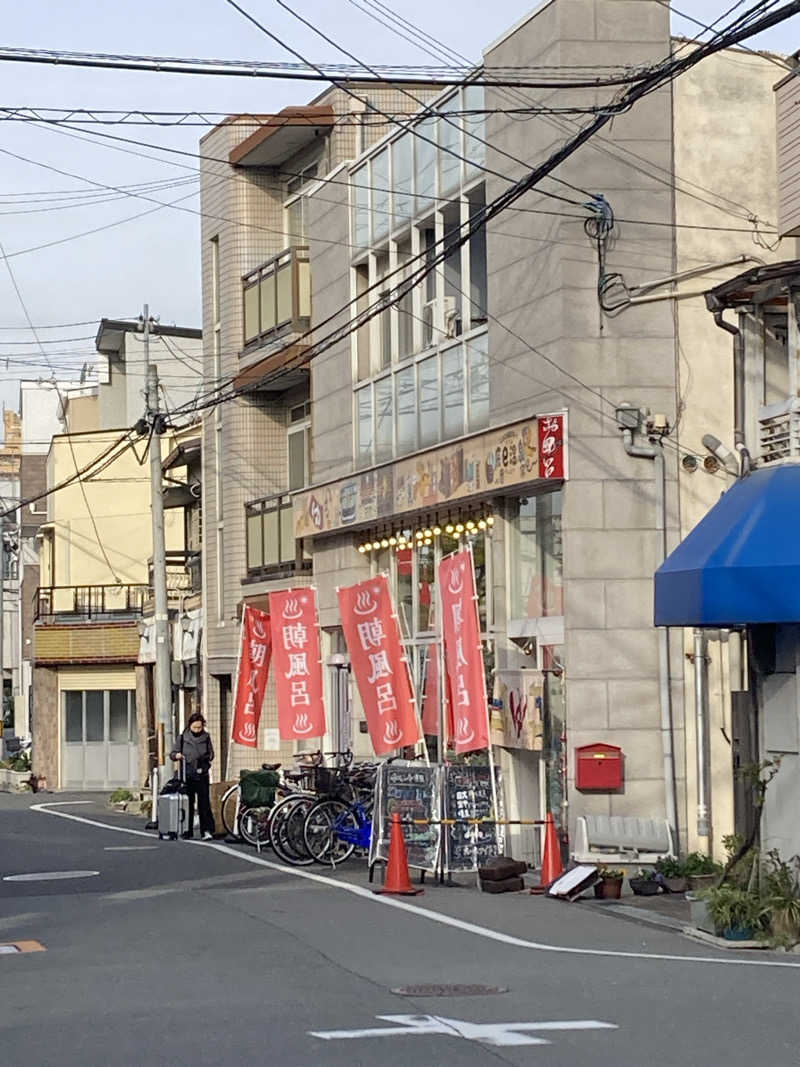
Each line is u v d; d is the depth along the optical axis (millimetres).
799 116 18906
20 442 71500
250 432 33531
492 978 12141
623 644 19547
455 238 23156
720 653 19562
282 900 17516
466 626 20141
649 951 13883
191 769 26516
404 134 24906
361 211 26828
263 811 24344
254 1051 9289
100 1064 8992
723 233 20125
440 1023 10148
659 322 19891
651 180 20016
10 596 73375
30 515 70562
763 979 12102
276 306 31078
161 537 32969
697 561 15789
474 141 22312
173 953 13672
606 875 17891
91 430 56938
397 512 24281
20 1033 10070
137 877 20359
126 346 53469
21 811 37875
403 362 24969
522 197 20719
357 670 23016
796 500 15586
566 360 19703
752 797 16922
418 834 19516
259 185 33969
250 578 32719
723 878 15617
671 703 19516
